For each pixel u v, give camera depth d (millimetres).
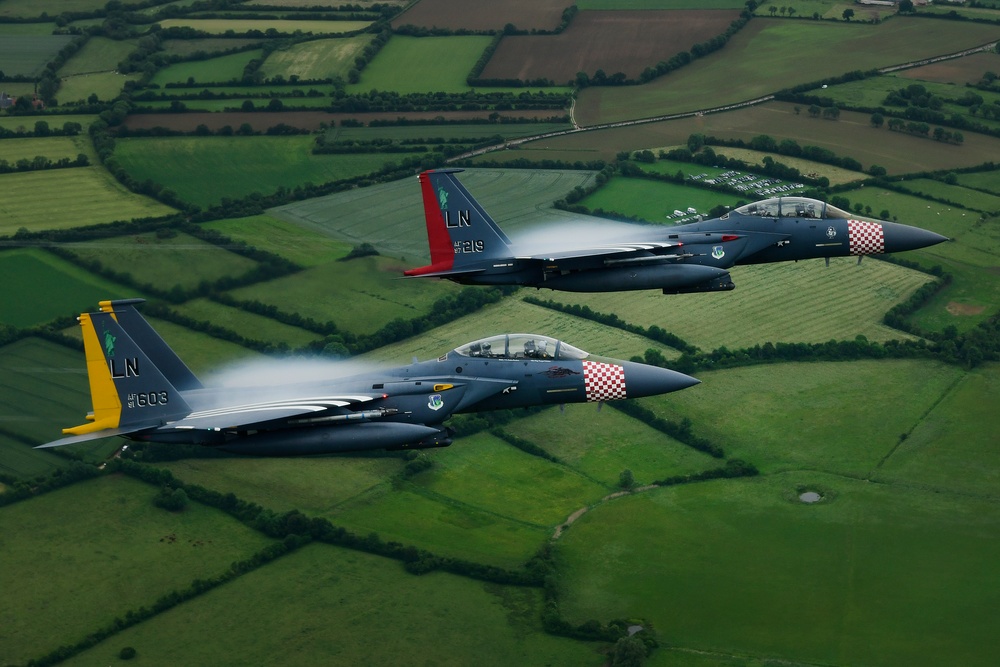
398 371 62781
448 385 62125
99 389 60594
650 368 64062
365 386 62156
